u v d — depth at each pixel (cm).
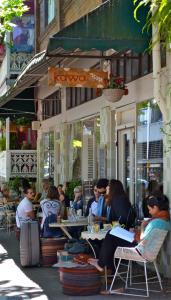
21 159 2533
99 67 1489
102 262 914
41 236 1174
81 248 1041
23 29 2303
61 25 1867
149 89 1167
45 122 2223
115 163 1391
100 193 1159
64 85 1267
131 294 885
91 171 1622
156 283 958
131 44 931
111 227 973
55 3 1944
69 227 1211
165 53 1009
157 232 878
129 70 1291
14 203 1864
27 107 2350
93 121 1600
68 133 1873
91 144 1620
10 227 1834
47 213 1175
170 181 988
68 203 1570
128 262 988
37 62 1148
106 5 928
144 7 925
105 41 927
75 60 1647
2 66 2505
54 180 2067
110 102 1349
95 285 892
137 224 1120
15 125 2742
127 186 1344
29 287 959
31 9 2312
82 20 922
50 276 1054
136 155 1244
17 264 1188
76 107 1758
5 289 943
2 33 1462
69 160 1862
